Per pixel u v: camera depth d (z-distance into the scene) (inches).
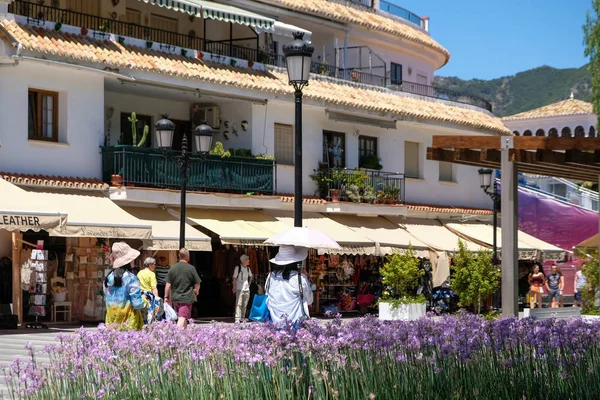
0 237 923.4
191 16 1232.2
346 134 1376.7
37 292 884.0
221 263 1136.8
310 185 1306.6
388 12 1660.9
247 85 1176.8
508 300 730.2
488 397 362.6
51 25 1003.3
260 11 1299.2
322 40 1459.2
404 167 1503.4
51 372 369.7
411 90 1669.5
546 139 715.4
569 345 404.5
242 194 1138.0
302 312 518.3
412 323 452.8
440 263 1314.0
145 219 1003.3
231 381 354.3
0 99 937.5
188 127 1219.9
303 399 341.4
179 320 658.8
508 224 732.0
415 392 357.1
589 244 1515.7
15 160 949.2
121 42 1075.3
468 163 791.1
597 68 1646.2
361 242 1209.4
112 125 1118.4
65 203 927.0
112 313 589.9
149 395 355.9
